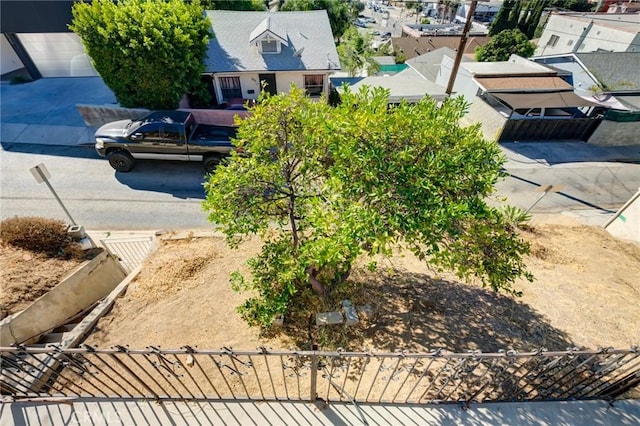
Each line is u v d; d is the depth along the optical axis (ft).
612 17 84.53
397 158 12.07
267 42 50.14
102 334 16.10
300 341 15.74
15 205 29.81
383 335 15.90
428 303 17.85
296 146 14.61
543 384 13.32
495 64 59.36
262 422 11.50
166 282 19.44
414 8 229.04
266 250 16.05
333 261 12.22
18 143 38.60
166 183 33.94
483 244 13.02
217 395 11.96
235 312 17.42
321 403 12.05
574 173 41.45
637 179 40.55
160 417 11.50
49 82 53.98
